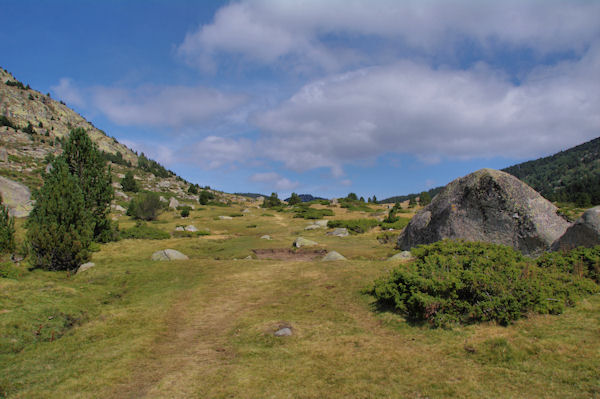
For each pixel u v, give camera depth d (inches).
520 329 282.0
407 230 858.8
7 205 1234.6
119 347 320.8
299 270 649.6
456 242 495.5
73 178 741.3
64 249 639.1
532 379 208.2
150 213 1871.3
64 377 258.5
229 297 504.7
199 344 332.2
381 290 393.1
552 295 320.8
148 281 592.7
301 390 222.4
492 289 320.5
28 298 417.7
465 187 714.8
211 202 3690.9
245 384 236.2
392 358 260.8
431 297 329.1
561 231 609.0
